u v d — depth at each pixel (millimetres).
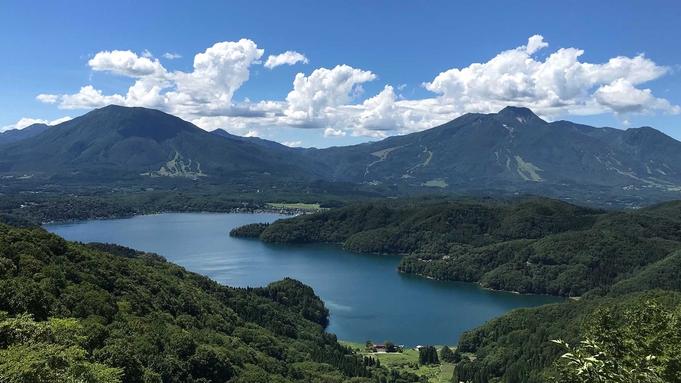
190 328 134375
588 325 60406
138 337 103062
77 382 57500
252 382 113562
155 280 155250
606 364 42938
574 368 44312
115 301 117750
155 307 133875
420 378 176750
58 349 58281
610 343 54219
